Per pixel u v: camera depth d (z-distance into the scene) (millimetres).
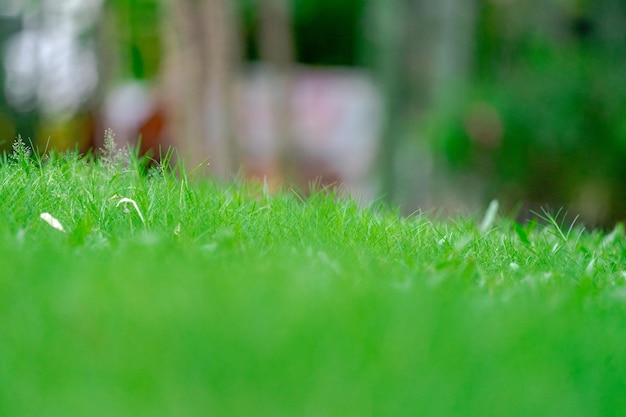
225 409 3178
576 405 3729
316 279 5312
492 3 37125
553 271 7438
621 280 7840
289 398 3287
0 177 8539
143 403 3125
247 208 8805
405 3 37375
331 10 58750
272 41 41375
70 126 48344
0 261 5152
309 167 42875
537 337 4422
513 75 35719
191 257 5848
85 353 3523
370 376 3500
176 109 34875
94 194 8273
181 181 8992
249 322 3949
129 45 51438
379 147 37688
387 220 9266
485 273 7281
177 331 3756
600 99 34562
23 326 3812
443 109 34719
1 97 47812
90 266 5078
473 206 34281
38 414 3031
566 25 36844
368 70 43625
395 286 5512
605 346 4527
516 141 34094
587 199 34500
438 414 3385
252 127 42750
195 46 34438
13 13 47969
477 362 3869
